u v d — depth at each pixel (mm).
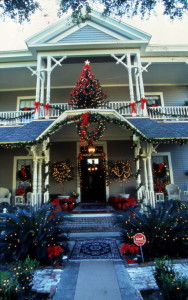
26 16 5254
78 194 9625
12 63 8836
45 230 4168
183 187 9664
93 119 6715
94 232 5918
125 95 10617
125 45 8375
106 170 9812
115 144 10125
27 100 10680
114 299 2689
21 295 2594
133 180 9773
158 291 2906
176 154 10031
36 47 8305
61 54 8422
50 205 4910
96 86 7488
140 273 3488
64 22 8594
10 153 10086
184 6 4793
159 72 9609
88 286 3062
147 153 7301
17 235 4176
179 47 8695
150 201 6887
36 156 7211
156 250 4184
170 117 9156
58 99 10594
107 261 4051
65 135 8789
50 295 2803
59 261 3895
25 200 9500
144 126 7012
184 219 4520
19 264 2992
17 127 8195
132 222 4594
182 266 3738
